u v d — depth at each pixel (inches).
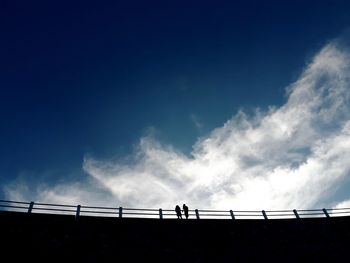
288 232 872.3
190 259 708.0
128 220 772.6
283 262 757.3
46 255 607.5
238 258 745.6
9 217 655.1
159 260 681.0
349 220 967.6
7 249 591.2
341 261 786.8
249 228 864.3
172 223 812.0
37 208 697.6
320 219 957.8
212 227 838.5
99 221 739.4
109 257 648.4
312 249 813.2
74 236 673.0
